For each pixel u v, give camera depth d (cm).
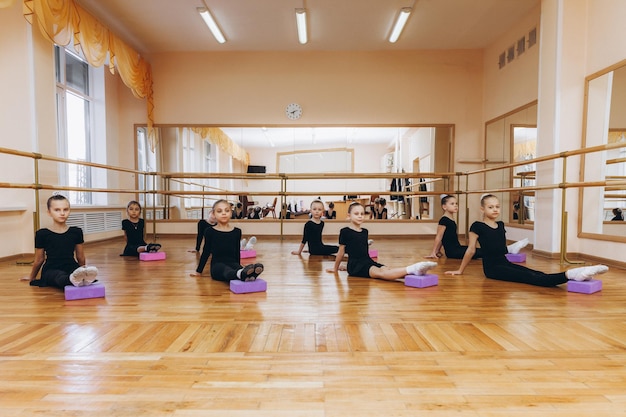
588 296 206
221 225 264
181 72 559
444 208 357
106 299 201
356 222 275
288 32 492
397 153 579
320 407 93
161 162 565
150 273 277
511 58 482
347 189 588
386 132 577
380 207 581
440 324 158
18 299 202
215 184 584
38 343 137
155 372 112
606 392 101
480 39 520
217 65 559
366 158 580
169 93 559
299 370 114
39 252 237
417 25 476
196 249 398
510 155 483
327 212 595
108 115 521
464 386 104
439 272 280
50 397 98
